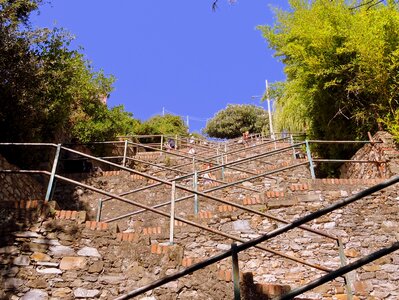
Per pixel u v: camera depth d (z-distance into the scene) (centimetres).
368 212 630
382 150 752
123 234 446
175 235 598
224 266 572
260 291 416
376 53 805
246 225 620
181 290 415
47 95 827
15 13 750
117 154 1236
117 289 414
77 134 1067
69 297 405
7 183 667
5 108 732
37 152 876
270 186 901
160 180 513
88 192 871
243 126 3164
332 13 888
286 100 1075
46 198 464
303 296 529
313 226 616
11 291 402
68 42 903
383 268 554
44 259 421
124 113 1249
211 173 1039
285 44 1012
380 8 869
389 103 802
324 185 664
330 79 896
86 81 1109
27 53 776
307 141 777
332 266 575
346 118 916
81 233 439
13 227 434
